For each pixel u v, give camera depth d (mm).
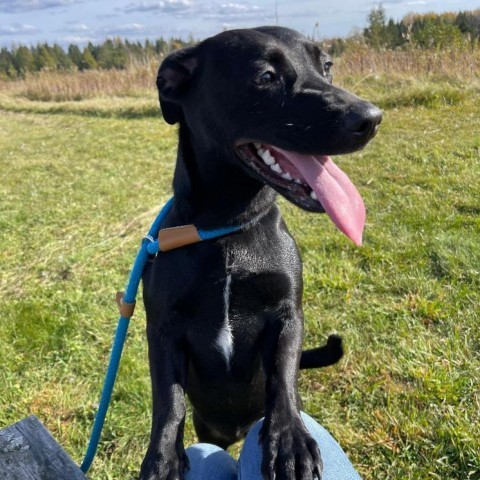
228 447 632
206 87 460
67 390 704
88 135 2311
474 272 795
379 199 1126
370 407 604
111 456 607
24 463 336
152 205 1339
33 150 2143
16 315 867
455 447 526
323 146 407
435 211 1026
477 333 670
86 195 1465
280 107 431
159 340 452
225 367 467
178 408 417
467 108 1802
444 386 598
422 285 790
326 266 889
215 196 444
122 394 680
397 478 520
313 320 756
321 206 408
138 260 456
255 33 464
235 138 444
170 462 383
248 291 442
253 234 447
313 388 650
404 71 2371
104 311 868
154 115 2652
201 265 436
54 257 1096
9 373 737
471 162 1278
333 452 385
